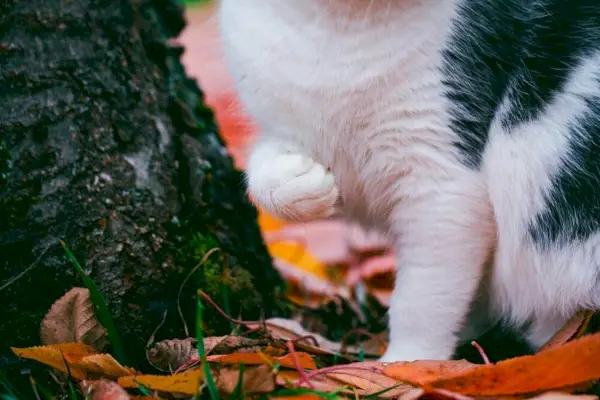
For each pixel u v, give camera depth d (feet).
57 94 2.16
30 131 2.12
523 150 2.06
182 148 2.32
